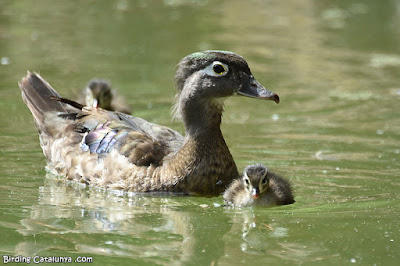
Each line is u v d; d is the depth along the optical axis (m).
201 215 11.77
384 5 36.31
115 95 18.53
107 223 11.10
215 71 12.69
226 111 19.09
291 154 15.05
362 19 32.78
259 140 16.14
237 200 12.45
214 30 29.73
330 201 12.31
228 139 16.22
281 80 22.14
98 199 12.55
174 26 30.30
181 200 12.68
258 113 18.81
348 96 20.36
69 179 13.72
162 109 18.53
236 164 14.30
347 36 29.08
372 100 19.94
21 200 12.23
